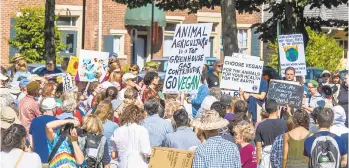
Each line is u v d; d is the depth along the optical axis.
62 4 39.38
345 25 31.95
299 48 20.56
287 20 29.61
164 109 14.40
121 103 14.97
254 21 44.09
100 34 40.34
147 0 29.59
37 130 12.91
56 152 12.21
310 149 11.54
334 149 11.40
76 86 18.45
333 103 18.88
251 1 30.75
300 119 11.86
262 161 13.30
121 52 41.06
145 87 17.03
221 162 10.98
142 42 42.06
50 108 12.98
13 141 10.10
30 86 14.63
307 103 19.08
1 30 37.59
